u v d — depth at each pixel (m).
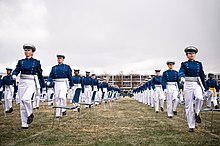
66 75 9.49
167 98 10.21
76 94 8.39
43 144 5.03
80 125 7.63
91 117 9.80
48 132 6.36
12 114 10.66
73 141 5.35
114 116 10.23
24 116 6.94
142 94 23.66
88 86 14.91
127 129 6.95
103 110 13.29
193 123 6.67
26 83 7.01
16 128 6.92
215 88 15.55
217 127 7.37
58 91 9.39
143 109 14.38
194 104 6.97
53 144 5.05
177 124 7.96
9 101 11.99
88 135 6.04
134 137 5.82
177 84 10.24
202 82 7.13
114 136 5.93
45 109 13.48
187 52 7.12
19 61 7.13
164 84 10.20
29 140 5.37
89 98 14.88
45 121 8.45
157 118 9.62
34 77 7.16
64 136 5.88
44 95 19.12
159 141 5.38
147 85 19.31
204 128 7.19
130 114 11.17
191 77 6.95
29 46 7.20
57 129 6.86
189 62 7.04
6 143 5.04
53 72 9.48
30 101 6.90
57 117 9.41
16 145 4.90
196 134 6.22
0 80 12.05
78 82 14.04
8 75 12.13
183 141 5.38
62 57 9.52
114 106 17.16
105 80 22.16
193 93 6.82
